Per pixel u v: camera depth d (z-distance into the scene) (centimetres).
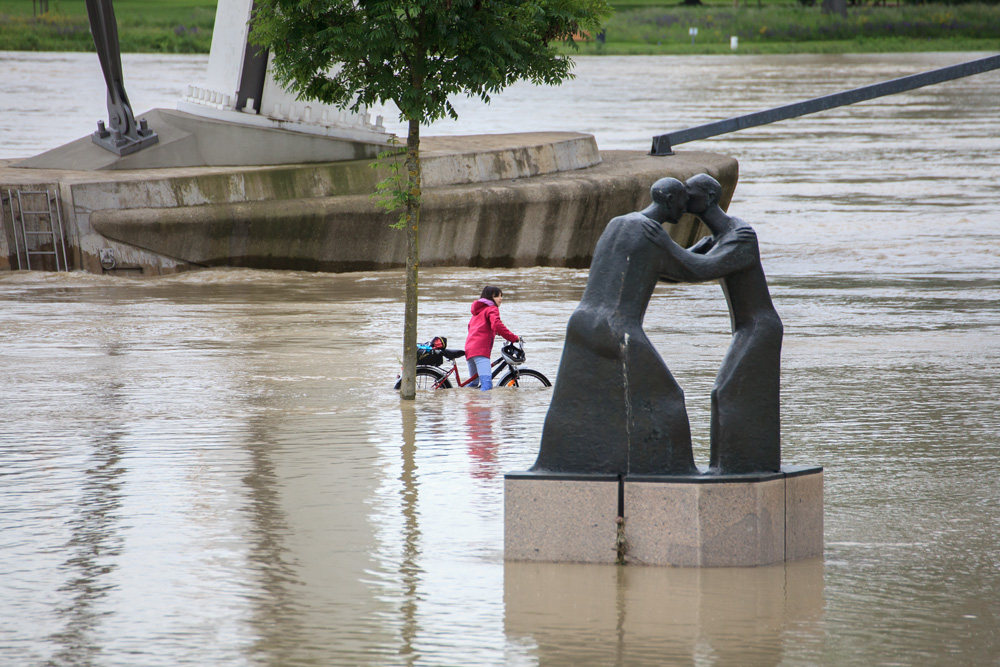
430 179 6781
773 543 1809
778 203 9288
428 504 2139
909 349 4084
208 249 6259
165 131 6775
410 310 3272
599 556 1811
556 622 1563
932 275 6309
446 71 3222
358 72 3300
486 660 1438
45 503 2145
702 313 5128
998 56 5978
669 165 7650
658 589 1691
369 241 6544
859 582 1725
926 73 6041
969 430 2794
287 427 2842
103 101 15125
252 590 1691
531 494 1819
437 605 1631
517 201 6769
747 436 1825
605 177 7138
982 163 11662
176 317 4862
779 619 1574
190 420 2923
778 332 1830
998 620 1572
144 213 6106
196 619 1578
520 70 3291
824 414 2994
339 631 1534
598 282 1812
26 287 5681
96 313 4956
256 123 6762
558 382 1828
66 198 6028
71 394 3281
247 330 4538
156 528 1989
